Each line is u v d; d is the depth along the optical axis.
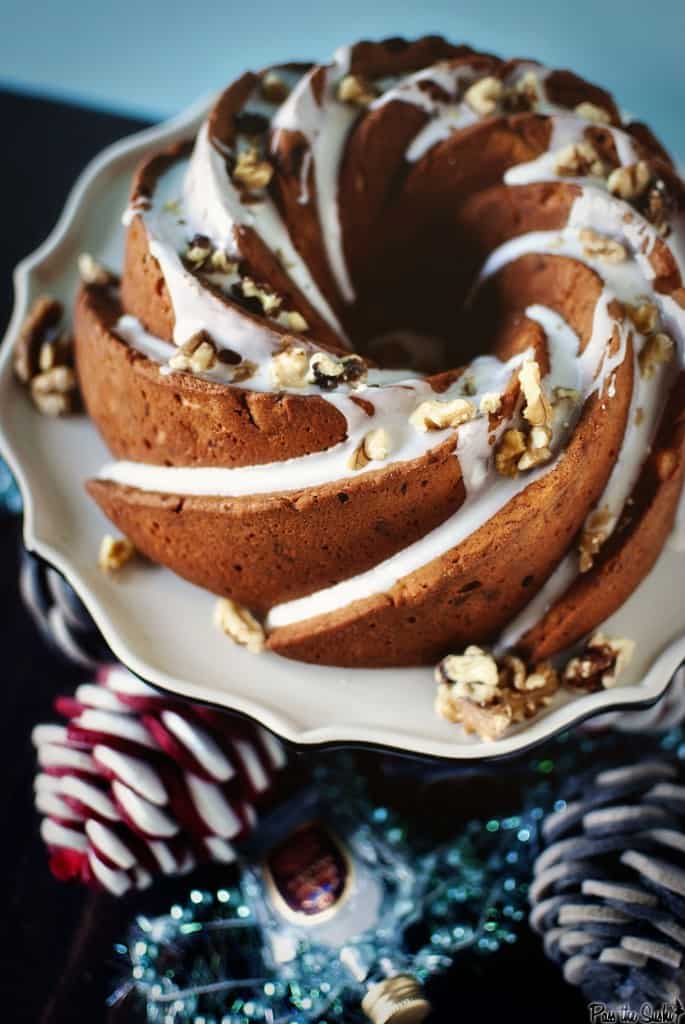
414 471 0.67
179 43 0.99
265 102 0.76
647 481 0.71
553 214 0.74
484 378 0.70
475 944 0.74
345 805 0.77
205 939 0.74
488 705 0.69
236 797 0.72
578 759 0.78
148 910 0.75
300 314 0.71
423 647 0.70
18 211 0.91
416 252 0.78
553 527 0.68
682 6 0.98
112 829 0.72
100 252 0.80
